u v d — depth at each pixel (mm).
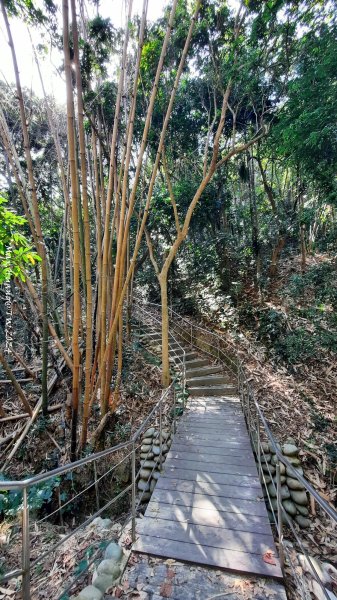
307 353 5227
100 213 3699
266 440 3492
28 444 3709
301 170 5258
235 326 6465
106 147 4195
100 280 3367
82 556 2027
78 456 3432
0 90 4484
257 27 4180
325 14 4008
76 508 3252
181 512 2203
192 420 3996
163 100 5734
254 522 2074
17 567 2148
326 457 3383
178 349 6508
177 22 4582
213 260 7875
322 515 2824
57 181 6766
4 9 2539
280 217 7703
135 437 2150
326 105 3455
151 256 5727
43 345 3744
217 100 6457
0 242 2266
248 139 7211
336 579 1776
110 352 3455
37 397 4379
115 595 1554
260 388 4754
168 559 1782
